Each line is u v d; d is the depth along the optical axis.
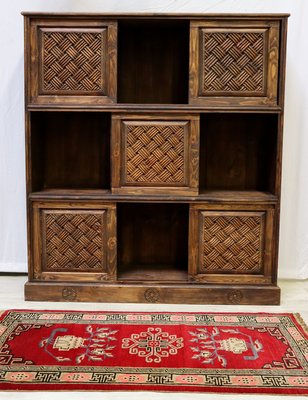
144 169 3.65
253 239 3.69
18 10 4.14
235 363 2.86
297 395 2.57
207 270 3.73
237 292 3.72
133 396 2.54
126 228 4.18
